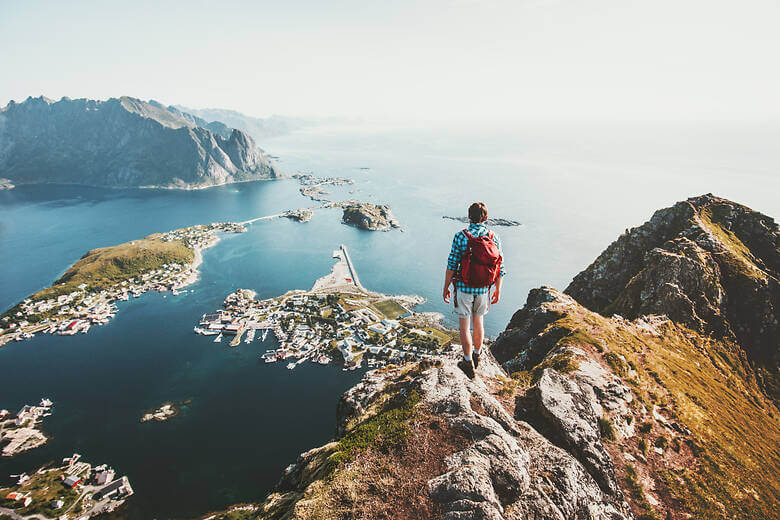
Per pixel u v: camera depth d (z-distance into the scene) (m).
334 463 12.75
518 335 54.56
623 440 22.39
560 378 18.53
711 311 66.19
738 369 56.75
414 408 14.27
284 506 14.72
